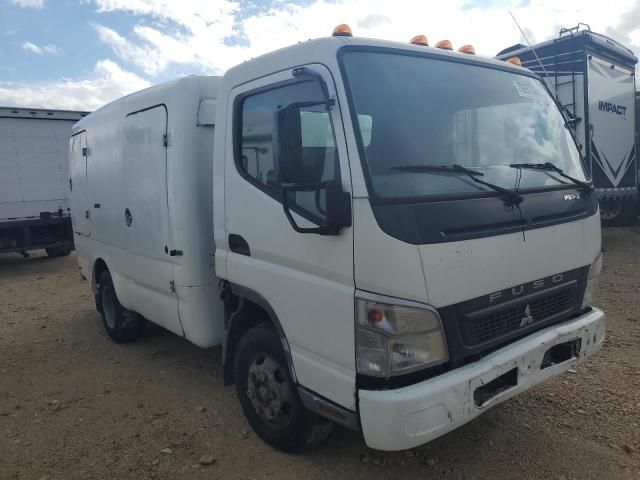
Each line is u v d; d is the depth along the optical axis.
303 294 3.24
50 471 3.72
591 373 4.86
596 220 3.81
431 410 2.76
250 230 3.63
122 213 5.40
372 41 3.22
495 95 3.66
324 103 2.98
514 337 3.25
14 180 12.30
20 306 8.64
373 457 3.70
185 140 4.32
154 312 5.13
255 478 3.54
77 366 5.73
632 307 6.82
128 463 3.79
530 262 3.26
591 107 10.23
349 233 2.89
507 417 4.16
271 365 3.72
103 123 5.77
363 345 2.89
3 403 4.86
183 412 4.54
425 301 2.81
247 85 3.62
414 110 3.18
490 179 3.27
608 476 3.40
